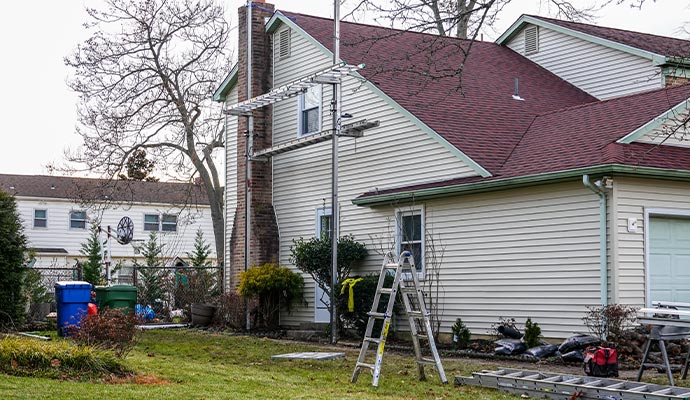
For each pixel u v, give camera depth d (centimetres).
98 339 1227
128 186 3328
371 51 2094
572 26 2331
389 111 1867
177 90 3325
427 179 1758
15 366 1017
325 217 2042
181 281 2483
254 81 2212
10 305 1747
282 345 1648
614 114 1658
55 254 3872
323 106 2067
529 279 1536
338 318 1817
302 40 2148
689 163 1474
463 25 2438
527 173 1518
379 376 1138
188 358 1370
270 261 2156
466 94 1966
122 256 4025
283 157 2180
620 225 1411
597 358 1153
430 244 1741
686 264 1497
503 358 1428
